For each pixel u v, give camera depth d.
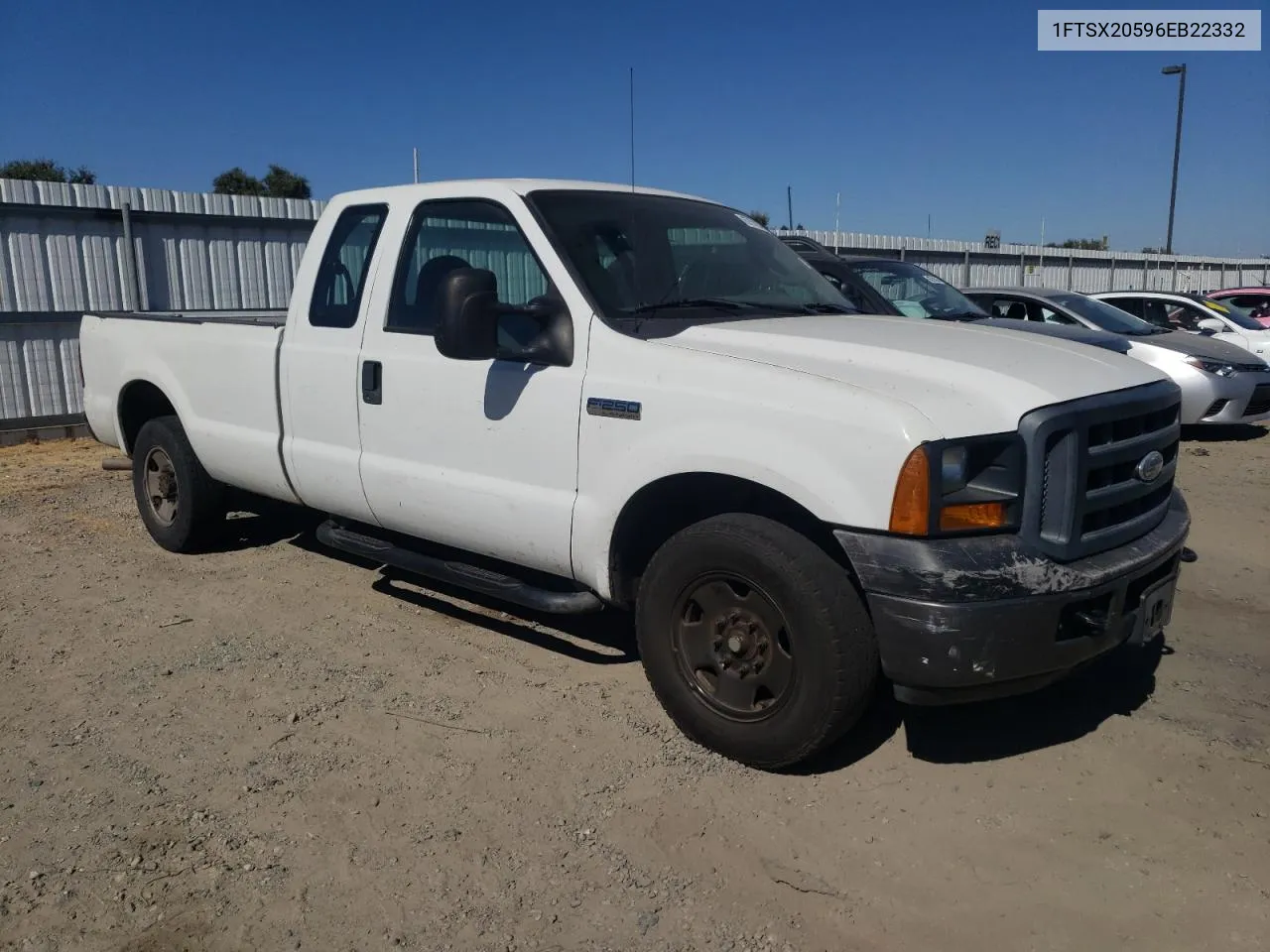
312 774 3.58
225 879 2.99
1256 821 3.28
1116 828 3.25
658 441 3.55
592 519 3.79
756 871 3.04
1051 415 3.16
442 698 4.18
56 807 3.38
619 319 3.86
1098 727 3.93
